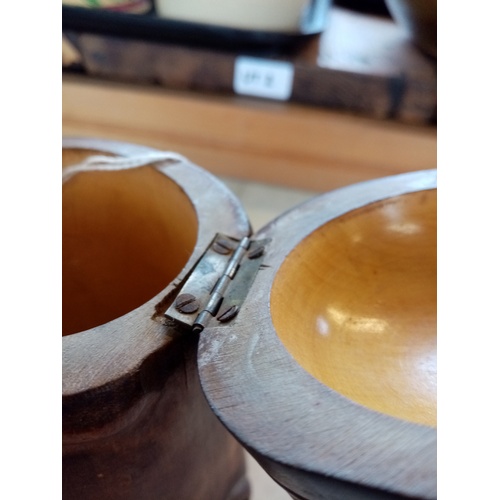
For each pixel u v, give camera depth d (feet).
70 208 0.60
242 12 0.78
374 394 0.42
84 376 0.36
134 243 0.61
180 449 0.46
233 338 0.37
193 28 0.81
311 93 0.86
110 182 0.58
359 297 0.48
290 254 0.43
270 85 0.86
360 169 0.90
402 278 0.50
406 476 0.27
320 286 0.46
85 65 0.90
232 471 0.58
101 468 0.41
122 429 0.39
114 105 0.91
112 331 0.39
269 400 0.33
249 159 0.94
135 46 0.86
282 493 0.67
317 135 0.87
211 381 0.34
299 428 0.31
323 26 0.92
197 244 0.45
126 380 0.36
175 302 0.40
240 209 0.49
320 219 0.47
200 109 0.89
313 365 0.40
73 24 0.85
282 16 0.79
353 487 0.28
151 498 0.46
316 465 0.29
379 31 0.96
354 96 0.84
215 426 0.51
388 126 0.84
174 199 0.53
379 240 0.49
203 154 0.95
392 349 0.47
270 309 0.39
